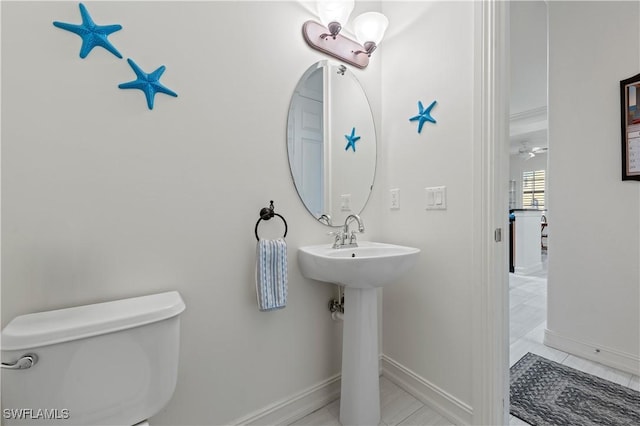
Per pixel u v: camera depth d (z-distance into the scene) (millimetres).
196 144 1051
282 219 1231
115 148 904
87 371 721
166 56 990
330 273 1111
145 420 810
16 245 776
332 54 1436
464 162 1241
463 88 1245
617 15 1687
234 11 1138
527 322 2391
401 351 1546
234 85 1138
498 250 1154
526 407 1362
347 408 1227
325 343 1418
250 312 1183
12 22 770
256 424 1196
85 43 854
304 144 1350
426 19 1408
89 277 866
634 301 1642
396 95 1573
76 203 849
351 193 1535
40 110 801
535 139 5328
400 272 1132
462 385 1252
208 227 1078
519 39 2451
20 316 765
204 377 1077
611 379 1585
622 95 1663
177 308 854
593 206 1789
